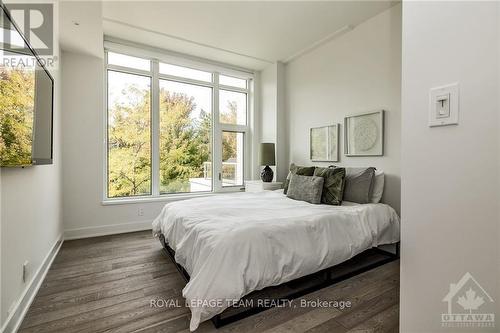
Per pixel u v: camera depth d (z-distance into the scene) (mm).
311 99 3904
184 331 1510
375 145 2979
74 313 1679
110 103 3695
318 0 2697
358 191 2756
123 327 1544
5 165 1329
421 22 784
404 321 828
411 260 808
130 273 2277
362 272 2324
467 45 679
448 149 718
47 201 2344
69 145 3273
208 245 1590
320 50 3742
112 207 3561
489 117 638
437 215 743
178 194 4188
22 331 1502
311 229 1951
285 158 4438
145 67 3924
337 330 1524
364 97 3125
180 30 3344
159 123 4020
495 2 630
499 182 623
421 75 780
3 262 1363
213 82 4484
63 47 3121
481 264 658
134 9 2861
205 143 4477
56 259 2588
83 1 2168
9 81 1383
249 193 3375
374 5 2799
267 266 1645
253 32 3387
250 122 4836
